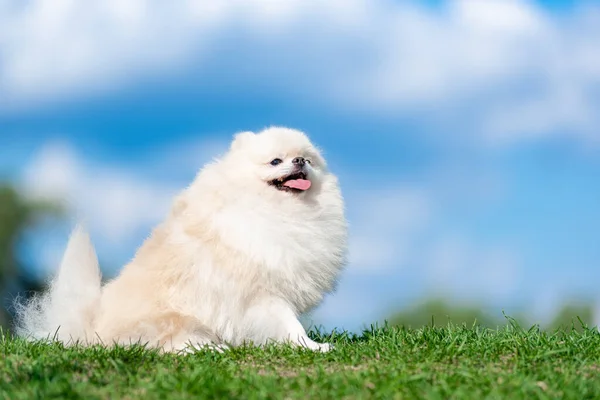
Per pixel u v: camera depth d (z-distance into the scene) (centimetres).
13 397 434
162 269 702
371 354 589
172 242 708
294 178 724
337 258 738
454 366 533
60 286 722
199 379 470
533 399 431
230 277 682
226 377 488
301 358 580
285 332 677
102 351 583
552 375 484
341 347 609
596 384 462
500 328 711
